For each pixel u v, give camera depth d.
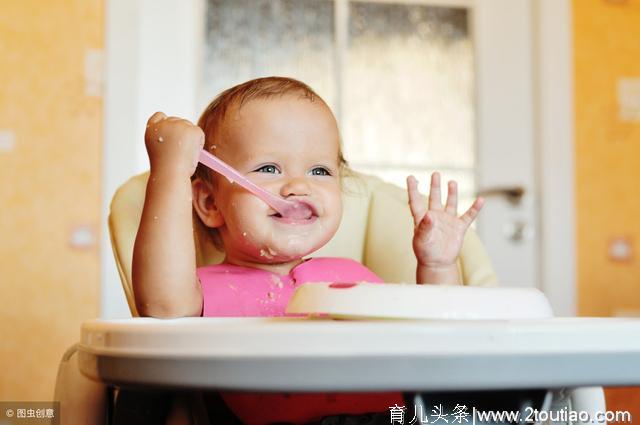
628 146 2.15
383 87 2.05
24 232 1.90
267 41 2.01
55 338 1.89
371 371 0.52
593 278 2.11
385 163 2.04
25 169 1.91
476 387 0.53
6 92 1.92
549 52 2.11
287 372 0.52
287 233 0.87
